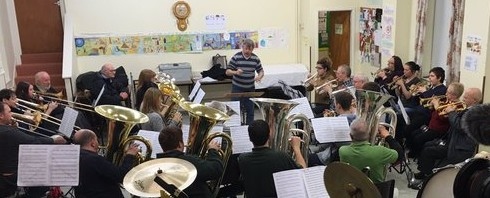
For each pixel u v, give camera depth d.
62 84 7.39
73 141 3.62
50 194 4.03
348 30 8.09
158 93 4.50
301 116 3.78
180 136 3.15
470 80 5.21
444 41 6.40
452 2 5.80
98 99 5.71
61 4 7.75
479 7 4.96
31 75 7.55
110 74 6.54
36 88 5.78
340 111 4.31
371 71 7.68
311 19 7.93
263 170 3.05
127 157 3.41
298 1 8.02
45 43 7.93
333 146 3.97
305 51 8.16
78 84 6.53
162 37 7.70
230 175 3.72
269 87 7.48
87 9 7.39
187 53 7.83
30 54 7.83
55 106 4.99
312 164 4.00
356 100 4.06
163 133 3.12
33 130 4.77
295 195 2.83
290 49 8.21
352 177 2.27
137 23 7.58
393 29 6.81
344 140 3.87
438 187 2.49
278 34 8.09
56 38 7.96
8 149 3.73
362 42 7.93
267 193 3.07
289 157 3.14
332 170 2.37
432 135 4.97
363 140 3.27
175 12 7.63
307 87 6.10
